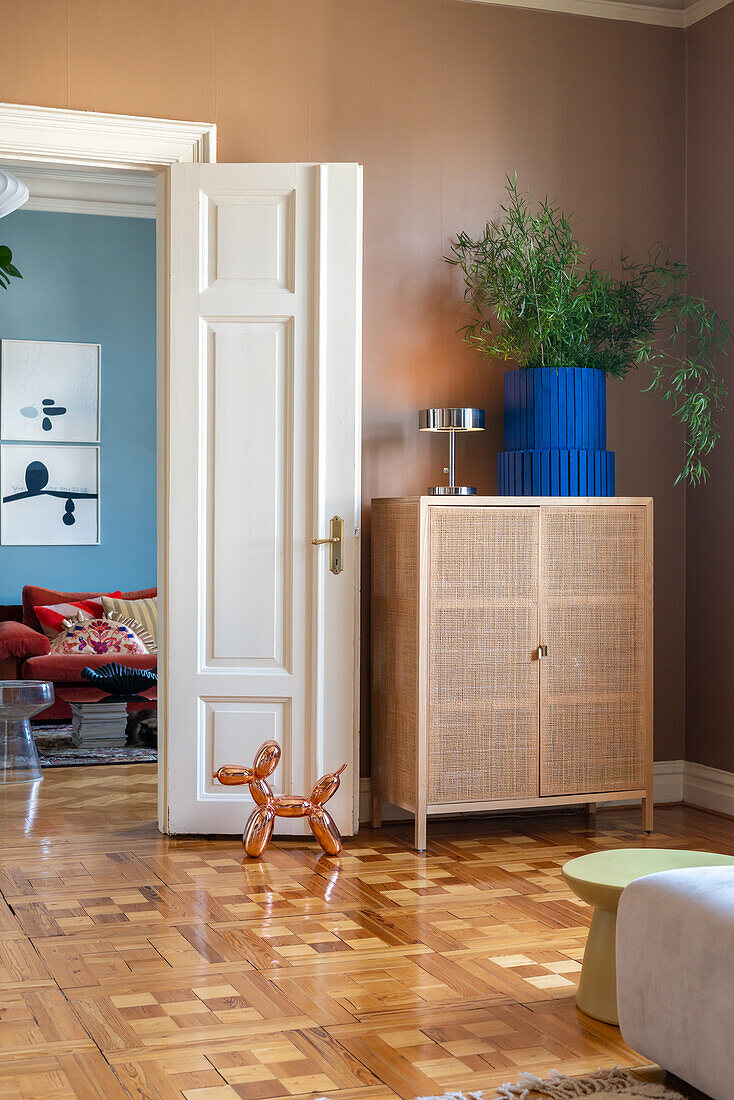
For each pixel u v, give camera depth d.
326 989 2.82
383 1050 2.48
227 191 4.27
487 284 4.60
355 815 4.35
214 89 4.45
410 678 4.23
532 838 4.41
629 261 5.04
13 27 4.22
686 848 4.27
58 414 8.17
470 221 4.79
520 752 4.30
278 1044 2.51
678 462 5.13
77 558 8.23
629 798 4.48
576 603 4.37
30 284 8.09
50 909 3.44
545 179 4.90
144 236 8.34
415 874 3.86
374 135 4.65
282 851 4.15
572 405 4.46
